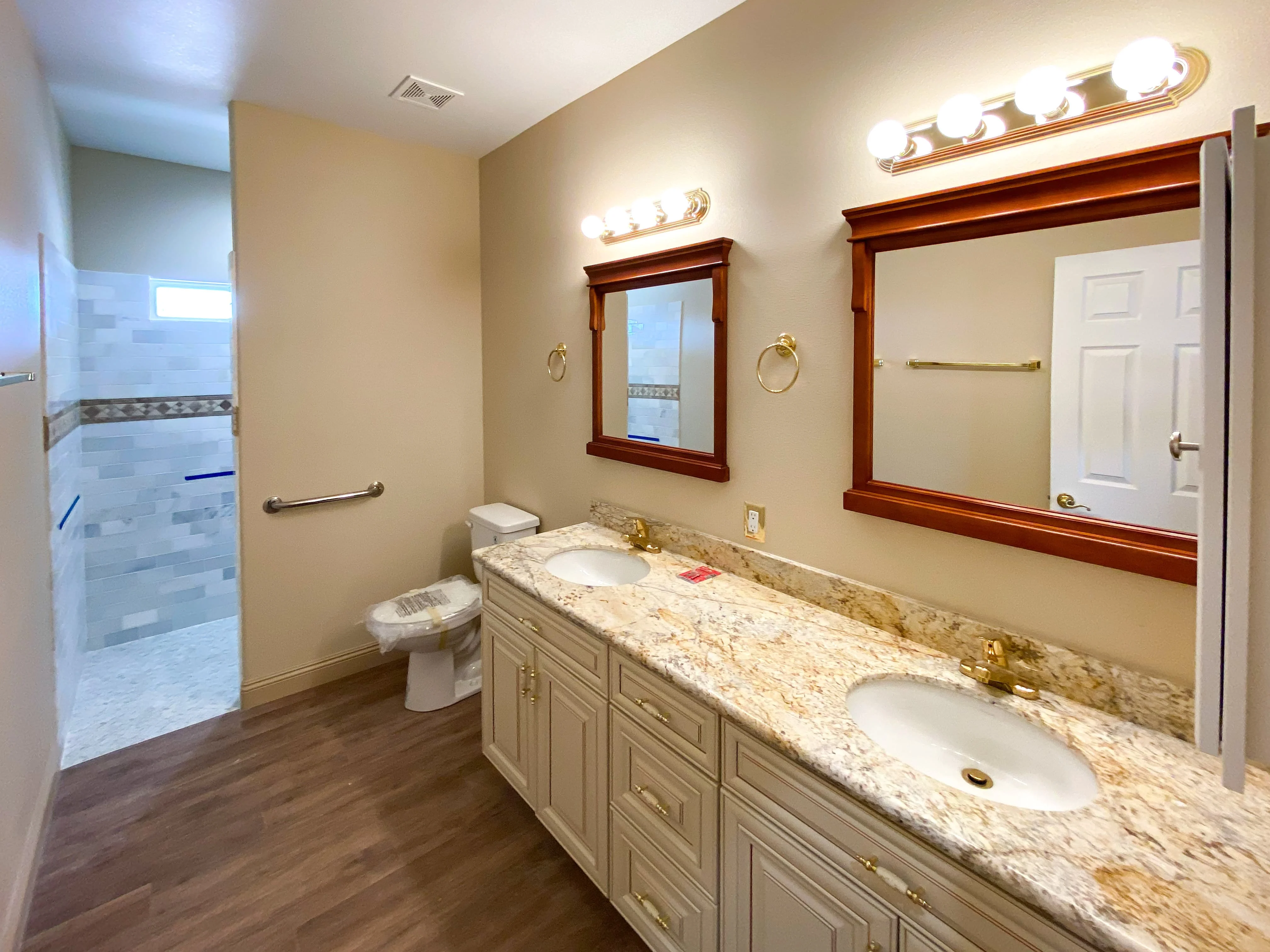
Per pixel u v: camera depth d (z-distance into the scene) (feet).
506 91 7.48
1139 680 3.64
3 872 4.70
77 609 9.08
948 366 4.39
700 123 6.13
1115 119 3.61
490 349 9.99
